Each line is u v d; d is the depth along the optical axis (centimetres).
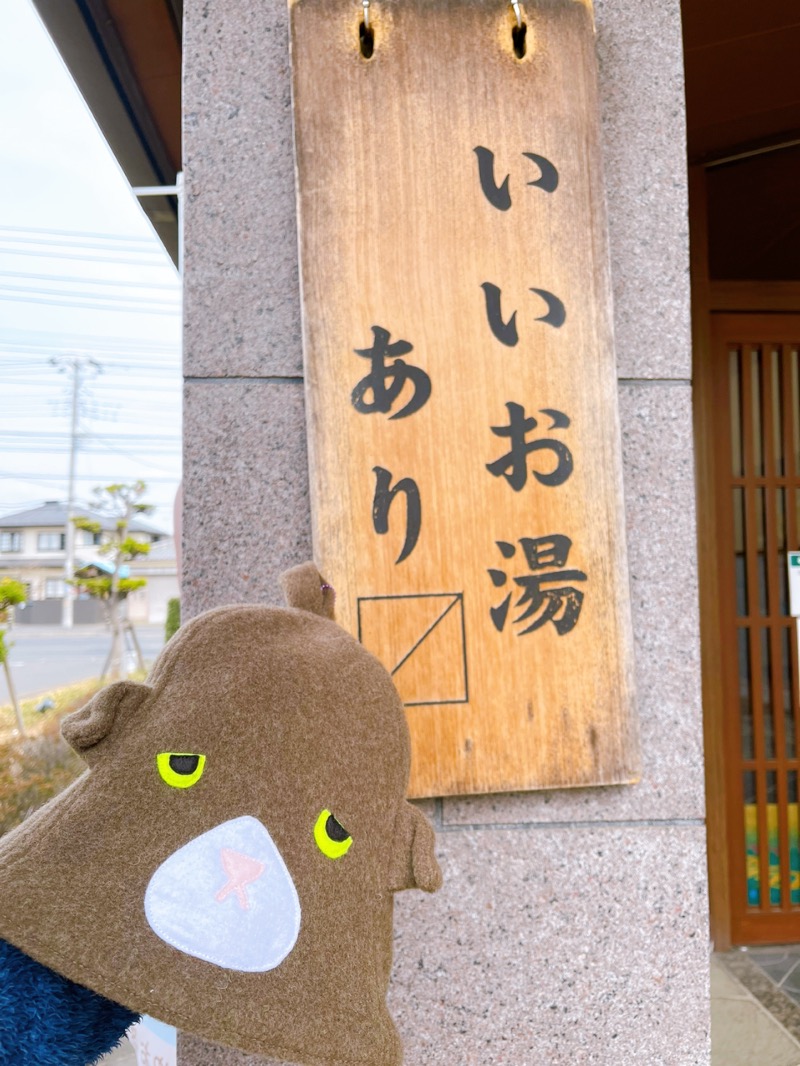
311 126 127
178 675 73
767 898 320
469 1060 126
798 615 316
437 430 127
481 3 131
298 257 133
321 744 71
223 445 131
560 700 127
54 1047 67
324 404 126
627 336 138
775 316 319
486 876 129
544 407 129
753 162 299
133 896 64
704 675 315
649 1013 129
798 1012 271
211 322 132
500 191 130
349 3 129
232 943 64
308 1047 64
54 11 200
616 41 140
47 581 3659
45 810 69
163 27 206
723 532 320
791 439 321
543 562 127
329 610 89
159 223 302
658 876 131
